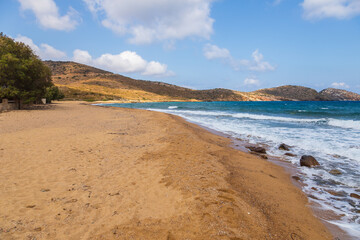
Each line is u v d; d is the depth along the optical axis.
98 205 3.54
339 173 5.91
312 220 3.49
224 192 4.09
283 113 28.55
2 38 22.73
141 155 6.59
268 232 2.95
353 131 12.70
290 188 4.83
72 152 6.69
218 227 2.95
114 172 5.12
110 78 185.50
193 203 3.61
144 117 18.97
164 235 2.77
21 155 6.18
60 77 170.62
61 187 4.21
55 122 13.40
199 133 11.58
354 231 3.23
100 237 2.71
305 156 6.86
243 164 6.34
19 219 3.05
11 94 20.53
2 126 10.98
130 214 3.29
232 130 13.59
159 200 3.76
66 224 2.98
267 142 10.05
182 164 5.77
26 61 21.42
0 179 4.47
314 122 17.70
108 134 9.83
